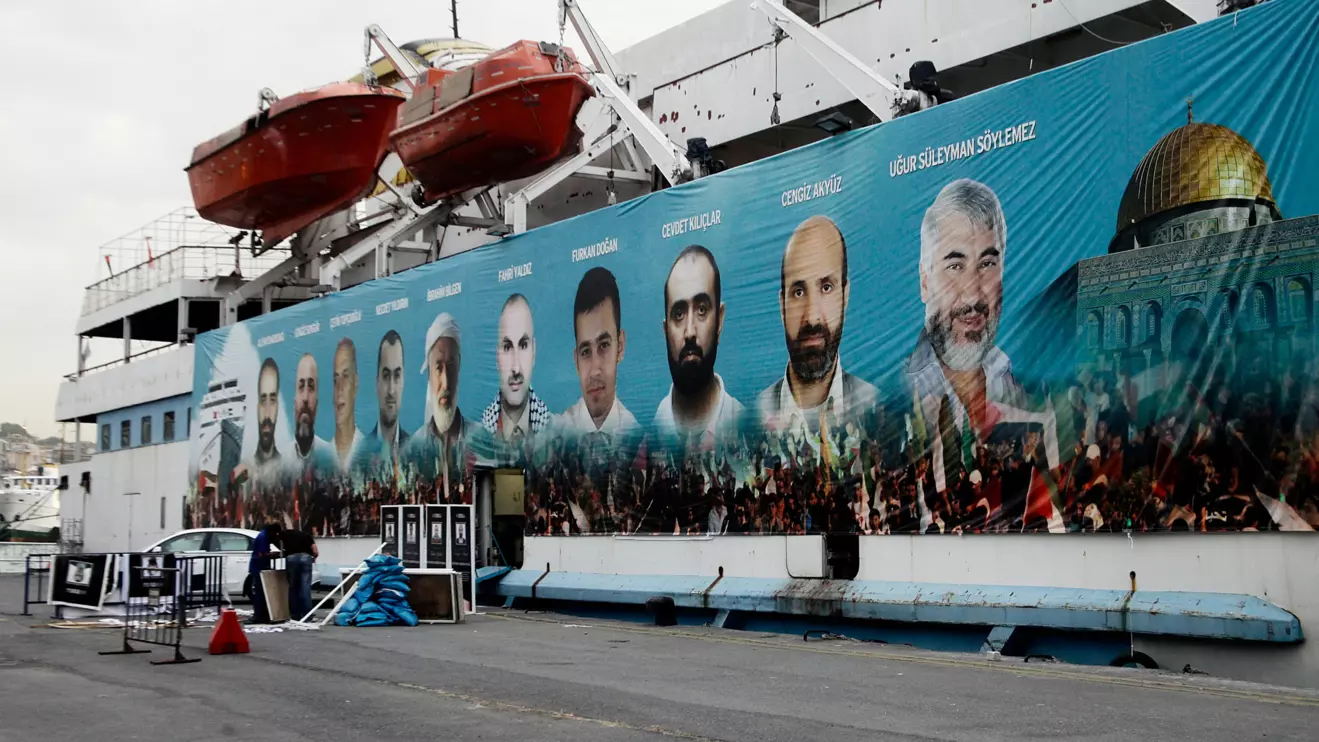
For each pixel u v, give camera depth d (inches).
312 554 721.6
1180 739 311.3
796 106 946.1
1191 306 513.7
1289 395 477.4
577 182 1171.3
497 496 984.3
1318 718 350.9
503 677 451.2
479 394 980.6
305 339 1237.1
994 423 589.6
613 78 1104.2
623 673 465.7
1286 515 474.0
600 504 842.8
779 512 704.4
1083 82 565.6
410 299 1079.0
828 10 954.1
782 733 320.5
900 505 633.6
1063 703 382.3
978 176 609.9
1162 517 514.9
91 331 1840.6
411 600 737.6
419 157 1103.6
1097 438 543.8
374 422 1117.1
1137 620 508.4
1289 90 490.3
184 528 1465.3
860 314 666.2
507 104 1015.0
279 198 1259.8
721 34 1042.1
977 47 823.7
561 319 896.9
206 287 1544.0
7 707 376.8
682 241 792.3
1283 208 486.9
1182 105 525.7
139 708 373.4
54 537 2246.6
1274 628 464.4
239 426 1350.9
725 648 580.4
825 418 681.6
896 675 463.2
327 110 1173.1
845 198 682.2
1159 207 528.7
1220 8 544.1
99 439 1768.0
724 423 747.4
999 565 582.6
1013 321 585.0
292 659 517.7
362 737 317.7
